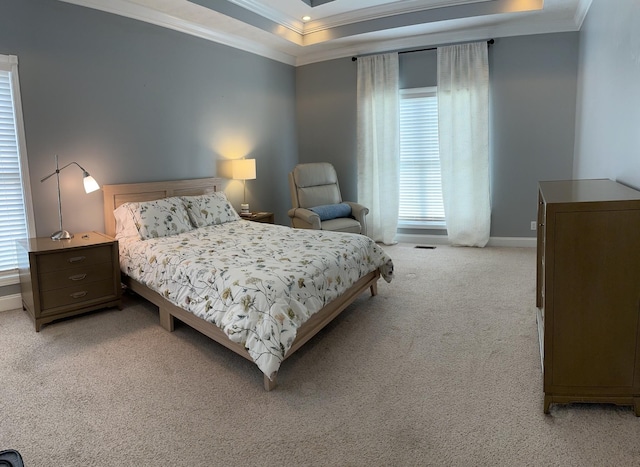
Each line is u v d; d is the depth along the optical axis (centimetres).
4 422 204
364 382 239
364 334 302
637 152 245
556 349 203
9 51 325
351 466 174
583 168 449
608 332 198
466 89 531
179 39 449
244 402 220
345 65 600
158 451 184
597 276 196
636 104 247
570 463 173
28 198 344
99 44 378
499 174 545
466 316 330
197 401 221
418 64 559
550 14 467
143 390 232
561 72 504
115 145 397
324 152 636
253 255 303
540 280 284
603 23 345
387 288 402
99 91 381
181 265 289
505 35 516
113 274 346
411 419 204
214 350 279
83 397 225
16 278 346
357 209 541
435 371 249
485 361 259
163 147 441
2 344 287
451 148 548
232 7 442
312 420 205
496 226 557
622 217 190
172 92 445
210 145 495
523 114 525
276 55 588
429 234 590
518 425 198
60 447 186
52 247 315
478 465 173
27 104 338
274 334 226
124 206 379
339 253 314
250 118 552
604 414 204
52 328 314
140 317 337
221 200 450
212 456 180
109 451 184
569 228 195
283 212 628
